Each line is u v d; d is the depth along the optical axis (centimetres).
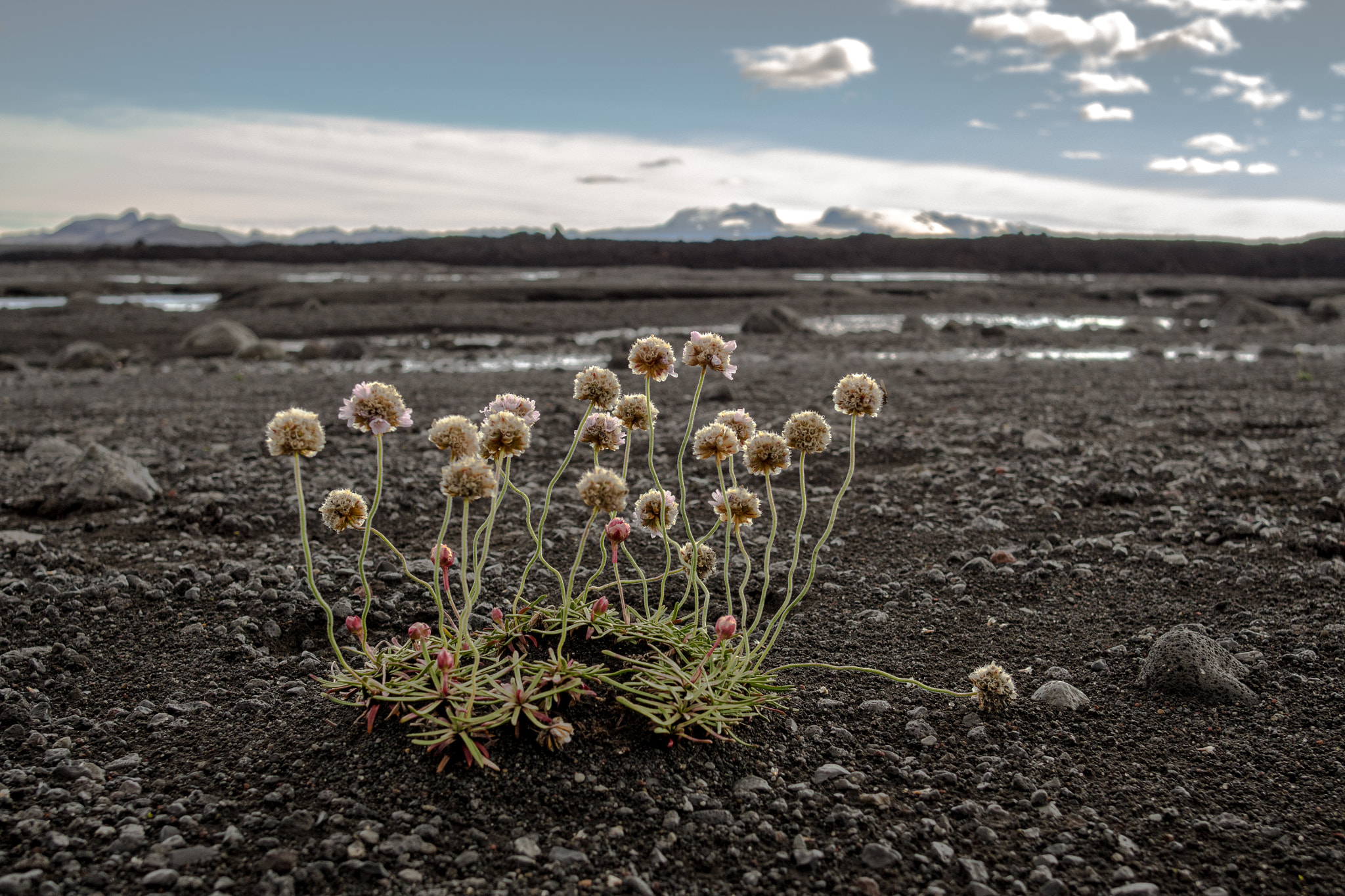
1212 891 272
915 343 2992
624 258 11050
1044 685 414
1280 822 309
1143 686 417
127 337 3162
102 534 668
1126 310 5022
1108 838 299
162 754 345
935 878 281
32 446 998
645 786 316
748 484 841
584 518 706
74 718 372
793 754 349
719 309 4566
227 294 5044
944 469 897
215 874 271
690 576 386
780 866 284
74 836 291
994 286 6650
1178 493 782
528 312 4188
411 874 270
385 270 9425
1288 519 693
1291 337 3216
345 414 322
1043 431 1144
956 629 489
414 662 357
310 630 483
